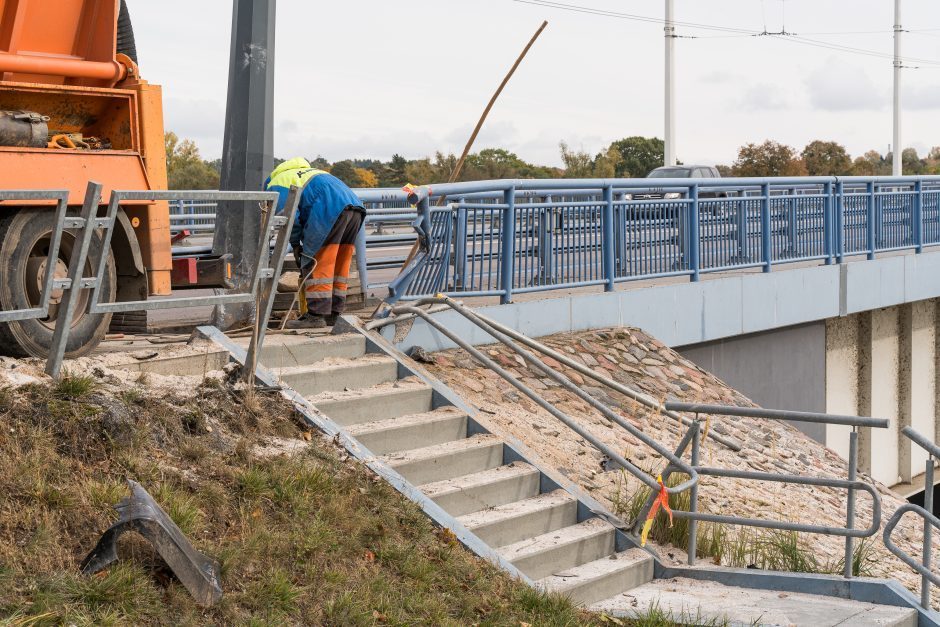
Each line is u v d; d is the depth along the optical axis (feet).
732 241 45.88
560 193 39.27
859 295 54.70
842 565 26.25
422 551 20.40
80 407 18.34
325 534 18.70
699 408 25.40
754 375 48.01
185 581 15.48
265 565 17.25
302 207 28.84
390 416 26.50
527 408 31.42
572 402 33.22
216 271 28.68
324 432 22.99
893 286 58.18
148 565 15.72
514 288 35.40
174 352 23.43
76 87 23.73
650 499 25.26
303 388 25.45
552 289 36.86
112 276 23.67
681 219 42.86
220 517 18.01
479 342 34.37
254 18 29.48
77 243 19.08
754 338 47.98
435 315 32.50
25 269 21.79
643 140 237.04
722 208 45.19
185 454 19.26
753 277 46.42
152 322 32.78
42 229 21.90
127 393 19.77
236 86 29.78
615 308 39.58
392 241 48.44
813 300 50.88
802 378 51.72
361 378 27.09
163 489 17.49
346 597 17.19
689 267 43.29
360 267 33.40
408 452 25.16
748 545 27.22
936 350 69.46
